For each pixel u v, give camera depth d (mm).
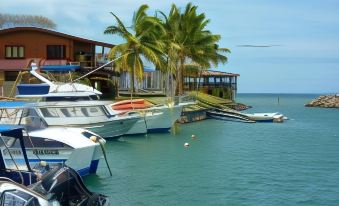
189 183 20250
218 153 29438
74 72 42406
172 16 58281
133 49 47500
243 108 90500
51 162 19438
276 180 21234
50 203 12281
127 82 56062
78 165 19906
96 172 21750
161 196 18031
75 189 14180
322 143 35969
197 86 70625
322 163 26094
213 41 60219
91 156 20469
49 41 48688
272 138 39094
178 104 40062
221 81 84750
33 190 12195
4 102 24000
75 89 31672
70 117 30266
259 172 23047
